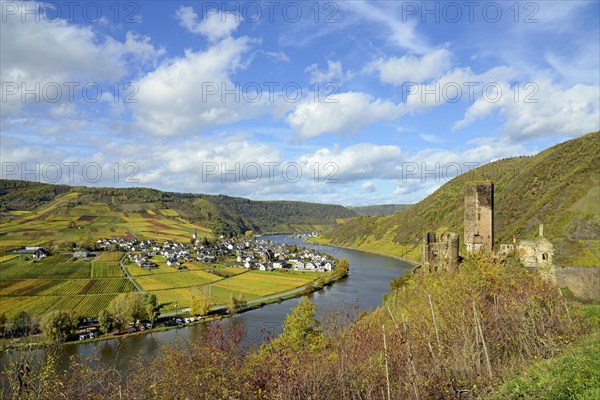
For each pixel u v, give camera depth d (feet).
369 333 57.93
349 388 46.57
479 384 43.91
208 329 58.44
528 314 58.54
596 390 32.60
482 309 62.08
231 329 64.44
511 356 53.62
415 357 49.39
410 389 44.01
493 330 56.54
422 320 64.13
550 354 48.91
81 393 42.80
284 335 98.78
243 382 46.62
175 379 45.21
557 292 73.10
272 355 51.90
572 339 53.42
